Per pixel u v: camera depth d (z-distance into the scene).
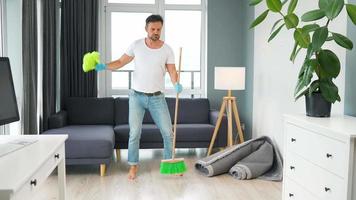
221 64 5.21
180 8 5.22
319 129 1.89
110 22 5.14
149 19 3.35
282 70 3.74
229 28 5.19
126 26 5.20
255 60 4.64
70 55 4.86
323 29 1.96
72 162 3.49
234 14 5.19
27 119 3.62
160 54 3.42
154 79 3.44
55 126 4.12
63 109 4.80
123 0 5.14
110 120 4.74
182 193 3.08
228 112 4.24
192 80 5.39
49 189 3.14
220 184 3.33
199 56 5.34
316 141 1.93
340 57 2.59
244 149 3.75
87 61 3.20
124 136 4.14
